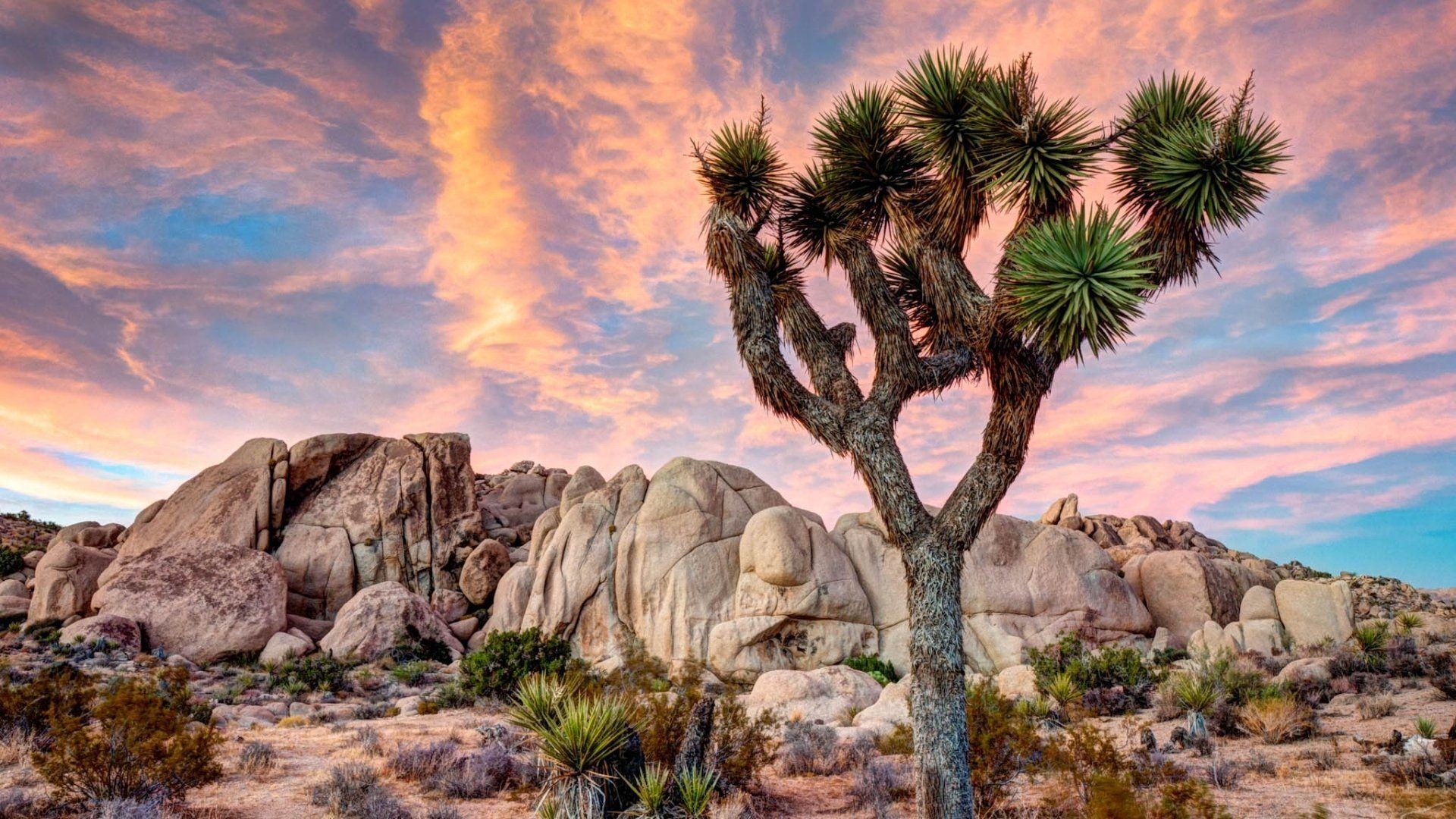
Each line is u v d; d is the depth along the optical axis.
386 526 41.19
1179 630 31.06
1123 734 14.37
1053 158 8.16
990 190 8.46
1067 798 9.13
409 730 16.55
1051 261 7.32
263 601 34.41
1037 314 7.49
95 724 12.88
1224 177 8.52
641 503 35.56
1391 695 15.14
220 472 42.31
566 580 33.53
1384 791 8.98
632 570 33.12
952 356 9.31
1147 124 9.42
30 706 12.29
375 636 33.78
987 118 8.47
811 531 31.47
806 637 29.66
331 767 11.77
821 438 8.81
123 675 23.28
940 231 9.16
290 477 42.03
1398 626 21.45
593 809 7.84
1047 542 32.00
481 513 45.75
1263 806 8.73
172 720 9.88
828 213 10.41
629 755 8.49
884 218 10.20
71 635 29.88
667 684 11.86
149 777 9.21
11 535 53.31
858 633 30.00
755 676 28.47
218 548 36.09
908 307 10.83
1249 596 27.56
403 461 43.50
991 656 29.25
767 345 8.99
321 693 24.58
